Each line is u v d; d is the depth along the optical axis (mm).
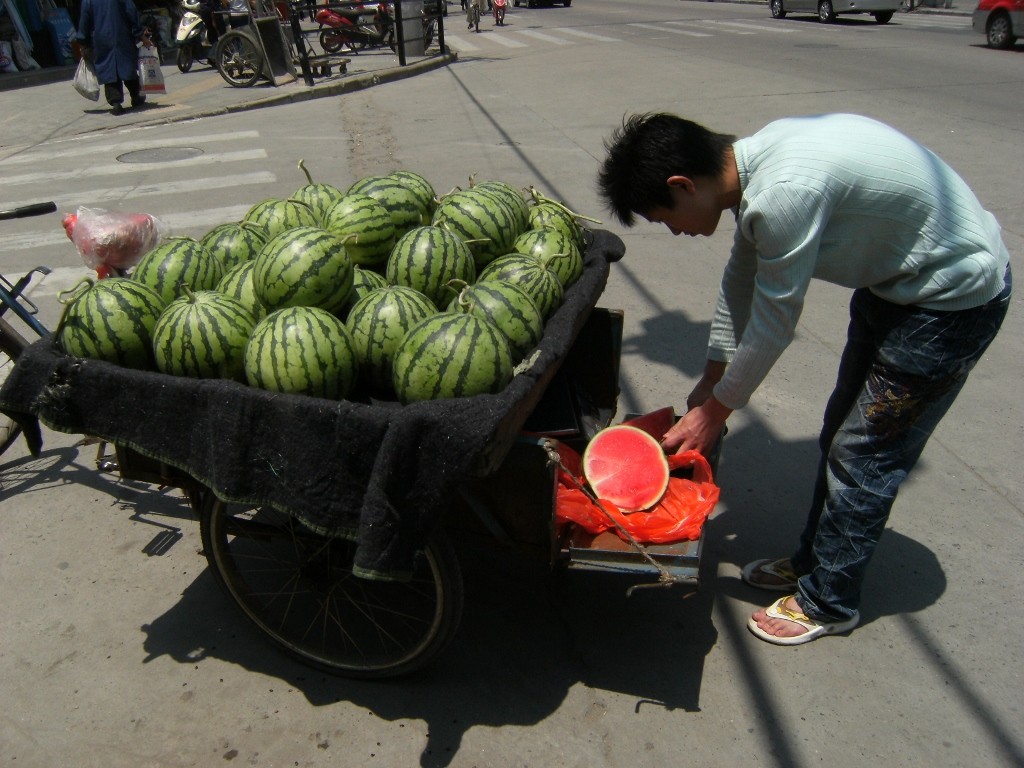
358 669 2936
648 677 2980
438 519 2350
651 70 15359
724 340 3129
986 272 2447
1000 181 7883
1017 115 10477
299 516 2447
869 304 2693
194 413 2471
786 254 2373
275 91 14547
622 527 2748
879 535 2900
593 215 7559
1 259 6824
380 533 2262
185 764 2695
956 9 26688
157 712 2883
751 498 3928
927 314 2512
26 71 17969
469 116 11883
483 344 2465
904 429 2707
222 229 3350
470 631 3186
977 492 3889
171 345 2607
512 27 26406
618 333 3609
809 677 2971
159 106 13656
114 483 4113
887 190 2363
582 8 34156
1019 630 3145
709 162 2445
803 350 5254
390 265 3068
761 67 15023
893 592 3334
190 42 17984
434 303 3061
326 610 3043
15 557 3607
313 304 2801
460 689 2943
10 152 10789
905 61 15141
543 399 3420
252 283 2939
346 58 18562
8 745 2770
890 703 2861
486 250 3330
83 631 3227
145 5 21688
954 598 3297
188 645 3162
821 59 15719
